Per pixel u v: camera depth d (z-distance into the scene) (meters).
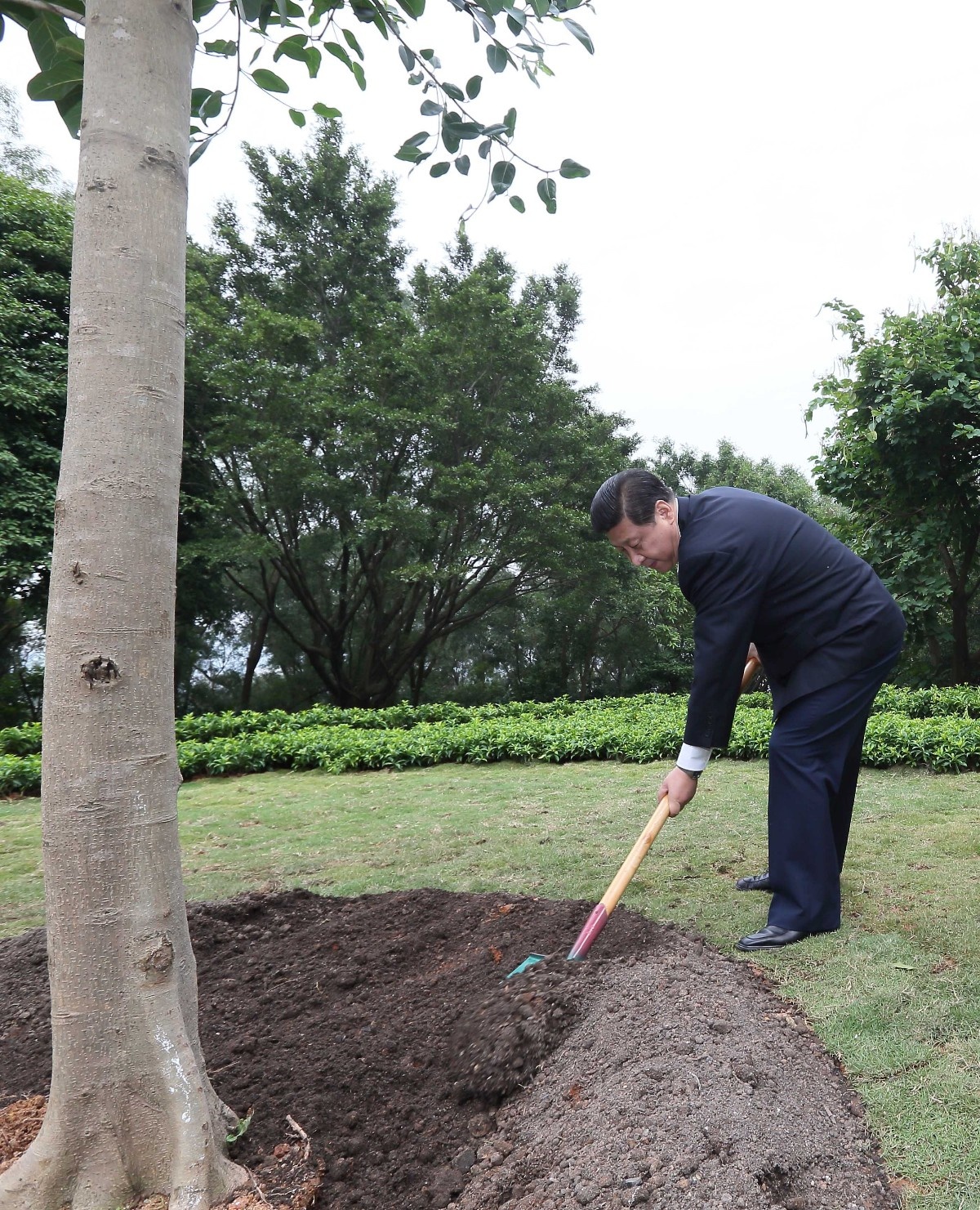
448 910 3.05
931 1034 2.12
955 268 10.52
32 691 16.56
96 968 1.53
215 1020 2.37
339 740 8.19
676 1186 1.50
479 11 2.29
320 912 3.21
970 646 14.81
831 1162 1.65
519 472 15.70
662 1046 1.93
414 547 17.23
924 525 10.08
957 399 9.23
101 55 1.59
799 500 22.39
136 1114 1.55
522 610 20.47
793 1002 2.35
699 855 3.86
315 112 2.84
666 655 21.77
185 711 18.56
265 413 14.69
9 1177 1.54
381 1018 2.30
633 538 2.83
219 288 16.84
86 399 1.54
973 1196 1.57
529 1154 1.70
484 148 2.59
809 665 2.89
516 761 7.47
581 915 2.82
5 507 12.02
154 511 1.58
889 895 3.14
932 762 5.68
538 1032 2.04
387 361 15.35
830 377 10.36
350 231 17.19
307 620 20.12
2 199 13.09
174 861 1.62
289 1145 1.77
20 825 5.98
